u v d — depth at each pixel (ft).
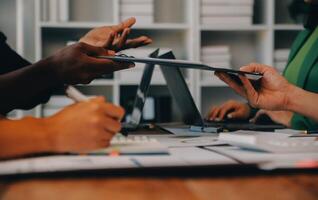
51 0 9.25
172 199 1.31
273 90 3.24
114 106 1.84
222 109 4.69
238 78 3.19
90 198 1.31
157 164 1.59
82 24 9.34
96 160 1.66
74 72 3.19
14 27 10.39
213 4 9.71
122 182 1.49
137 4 9.53
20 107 3.36
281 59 10.02
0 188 1.40
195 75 9.63
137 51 9.34
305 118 4.29
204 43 11.00
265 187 1.46
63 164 1.57
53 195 1.34
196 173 1.62
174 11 11.03
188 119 4.08
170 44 10.75
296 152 1.89
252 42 11.12
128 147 1.87
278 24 10.31
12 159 1.71
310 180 1.55
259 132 2.93
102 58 3.23
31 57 10.52
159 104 9.30
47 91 3.48
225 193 1.38
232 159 1.69
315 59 4.62
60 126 1.79
